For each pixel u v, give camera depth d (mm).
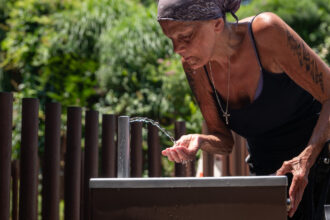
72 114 3469
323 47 8398
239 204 1592
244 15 8820
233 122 2514
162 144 6375
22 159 3125
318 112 2438
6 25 9492
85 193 3672
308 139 2430
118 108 7695
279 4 8922
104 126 3809
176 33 2074
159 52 8023
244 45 2266
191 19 2041
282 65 2217
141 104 7629
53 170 3287
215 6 2078
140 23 8141
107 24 8656
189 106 7039
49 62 8531
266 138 2516
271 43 2195
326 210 2094
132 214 1602
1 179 2914
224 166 4805
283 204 1593
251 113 2389
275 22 2195
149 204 1601
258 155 2611
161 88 7668
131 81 7918
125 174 2014
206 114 2596
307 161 2137
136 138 3980
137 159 3982
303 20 8828
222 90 2432
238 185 1594
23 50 8602
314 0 8969
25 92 8344
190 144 2381
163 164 6340
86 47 8562
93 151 3652
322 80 2230
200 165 4930
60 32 8641
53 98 8555
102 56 8242
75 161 3453
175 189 1601
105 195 1612
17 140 7238
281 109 2357
